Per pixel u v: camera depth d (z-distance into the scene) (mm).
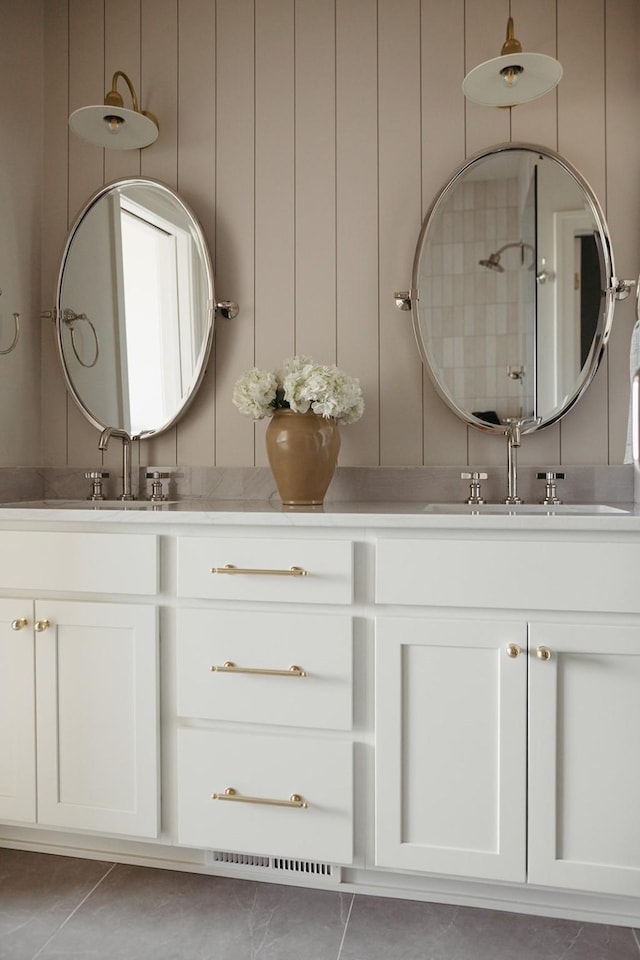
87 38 2230
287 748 1529
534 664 1428
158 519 1571
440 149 2041
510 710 1438
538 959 1379
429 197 2047
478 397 1987
